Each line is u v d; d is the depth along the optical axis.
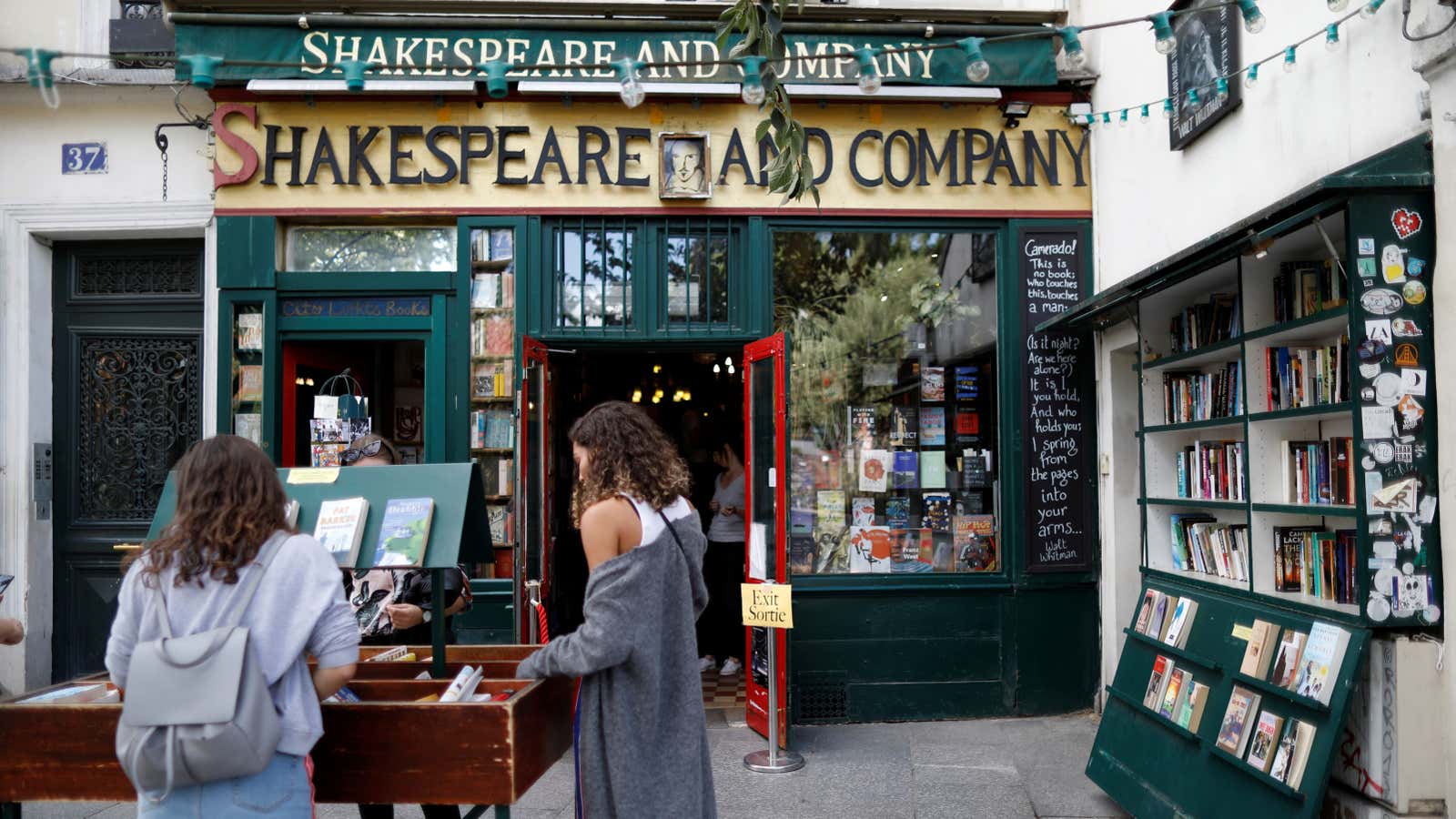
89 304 5.59
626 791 2.33
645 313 5.42
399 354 5.69
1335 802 3.16
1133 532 5.30
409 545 2.71
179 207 5.38
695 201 5.40
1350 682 2.87
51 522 5.52
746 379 5.35
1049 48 5.41
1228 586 3.74
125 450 5.58
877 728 5.20
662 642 2.45
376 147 5.32
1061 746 4.80
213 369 5.41
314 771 2.33
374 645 3.56
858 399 5.56
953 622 5.36
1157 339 4.60
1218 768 3.33
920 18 5.41
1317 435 3.63
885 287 5.57
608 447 2.51
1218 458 4.05
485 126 5.34
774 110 3.26
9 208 5.36
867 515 5.54
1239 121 4.09
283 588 2.04
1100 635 5.43
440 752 2.32
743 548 6.95
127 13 5.46
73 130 5.39
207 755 1.84
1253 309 3.75
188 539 2.03
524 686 2.69
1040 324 5.42
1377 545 2.95
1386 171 2.97
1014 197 5.52
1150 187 4.87
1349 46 3.40
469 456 5.36
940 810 3.99
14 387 5.36
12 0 5.39
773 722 4.50
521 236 5.36
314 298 5.38
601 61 5.28
